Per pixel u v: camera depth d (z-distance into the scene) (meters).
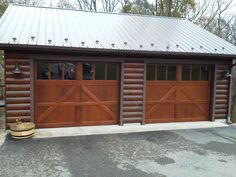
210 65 8.03
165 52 6.90
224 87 8.13
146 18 10.46
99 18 9.31
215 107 8.12
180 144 5.82
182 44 7.73
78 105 7.01
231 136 6.58
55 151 5.14
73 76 6.89
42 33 6.75
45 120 6.80
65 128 6.88
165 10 18.44
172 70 7.74
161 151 5.30
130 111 7.33
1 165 4.39
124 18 9.89
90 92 7.07
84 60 6.76
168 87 7.75
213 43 8.23
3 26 6.75
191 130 7.14
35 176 3.99
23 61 6.28
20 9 8.66
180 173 4.22
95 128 6.97
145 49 6.82
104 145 5.61
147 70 7.49
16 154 4.92
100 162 4.62
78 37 6.92
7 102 6.30
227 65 8.07
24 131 5.86
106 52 6.55
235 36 19.31
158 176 4.09
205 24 19.67
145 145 5.68
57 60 6.60
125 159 4.80
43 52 6.39
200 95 8.11
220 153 5.25
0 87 11.38
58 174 4.07
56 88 6.80
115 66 7.19
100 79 7.12
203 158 4.95
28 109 6.45
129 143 5.80
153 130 7.00
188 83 7.94
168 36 8.39
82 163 4.55
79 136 6.23
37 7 9.21
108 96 7.23
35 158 4.73
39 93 6.67
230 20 19.86
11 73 6.23
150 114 7.66
